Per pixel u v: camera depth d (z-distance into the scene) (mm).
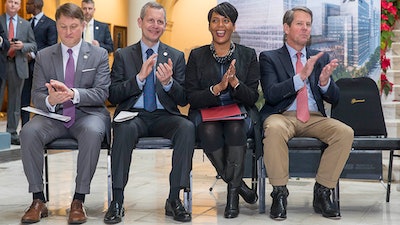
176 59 3750
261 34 4562
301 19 3705
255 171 3951
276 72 3738
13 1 6414
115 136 3381
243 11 4582
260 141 3492
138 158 6273
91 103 3500
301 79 3516
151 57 3469
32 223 3320
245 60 3664
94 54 3621
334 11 4523
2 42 5973
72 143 3459
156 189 4434
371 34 4527
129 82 3533
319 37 4539
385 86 5363
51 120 3463
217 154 3457
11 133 6770
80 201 3371
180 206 3387
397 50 5781
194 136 3428
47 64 3592
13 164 5637
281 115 3688
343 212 3635
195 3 17156
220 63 3637
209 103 3498
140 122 3545
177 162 3406
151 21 3650
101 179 4953
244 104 3600
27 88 6809
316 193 3590
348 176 4457
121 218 3361
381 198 4105
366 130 3971
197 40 17234
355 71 4535
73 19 3541
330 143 3504
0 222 3359
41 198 3434
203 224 3289
